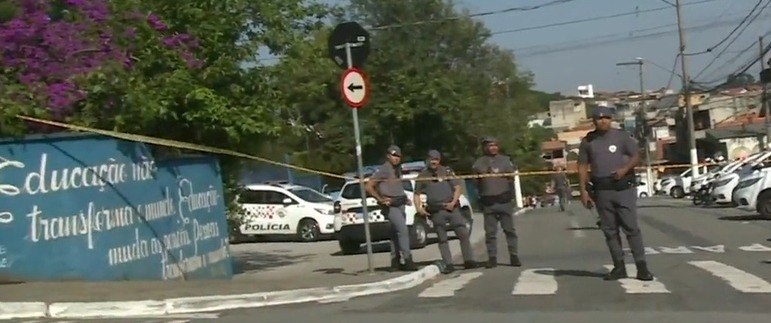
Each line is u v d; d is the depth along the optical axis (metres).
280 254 34.03
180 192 21.45
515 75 81.75
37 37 19.42
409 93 67.88
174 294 16.97
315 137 69.31
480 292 17.28
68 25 19.94
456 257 27.52
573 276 19.23
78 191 18.62
